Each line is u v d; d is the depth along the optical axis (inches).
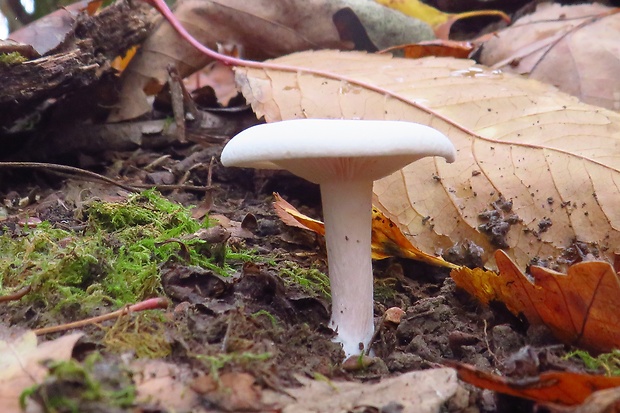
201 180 15.9
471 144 13.6
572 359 10.9
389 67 15.1
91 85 15.8
